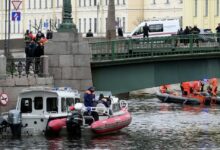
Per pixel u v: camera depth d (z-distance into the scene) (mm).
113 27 76688
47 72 59875
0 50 72062
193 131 59531
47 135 54188
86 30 163000
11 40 75938
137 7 158000
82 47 61375
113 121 56000
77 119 53875
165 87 90875
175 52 65250
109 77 63875
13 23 169375
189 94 87875
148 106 82812
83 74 61375
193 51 65625
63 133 54281
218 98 87875
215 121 66875
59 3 163625
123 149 50656
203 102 87438
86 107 55562
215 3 143000
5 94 57094
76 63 61312
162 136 56500
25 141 52250
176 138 55688
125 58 63969
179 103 87188
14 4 64688
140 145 52281
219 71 66688
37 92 54906
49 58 61000
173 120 67375
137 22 156750
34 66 59375
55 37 61219
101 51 63312
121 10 159500
